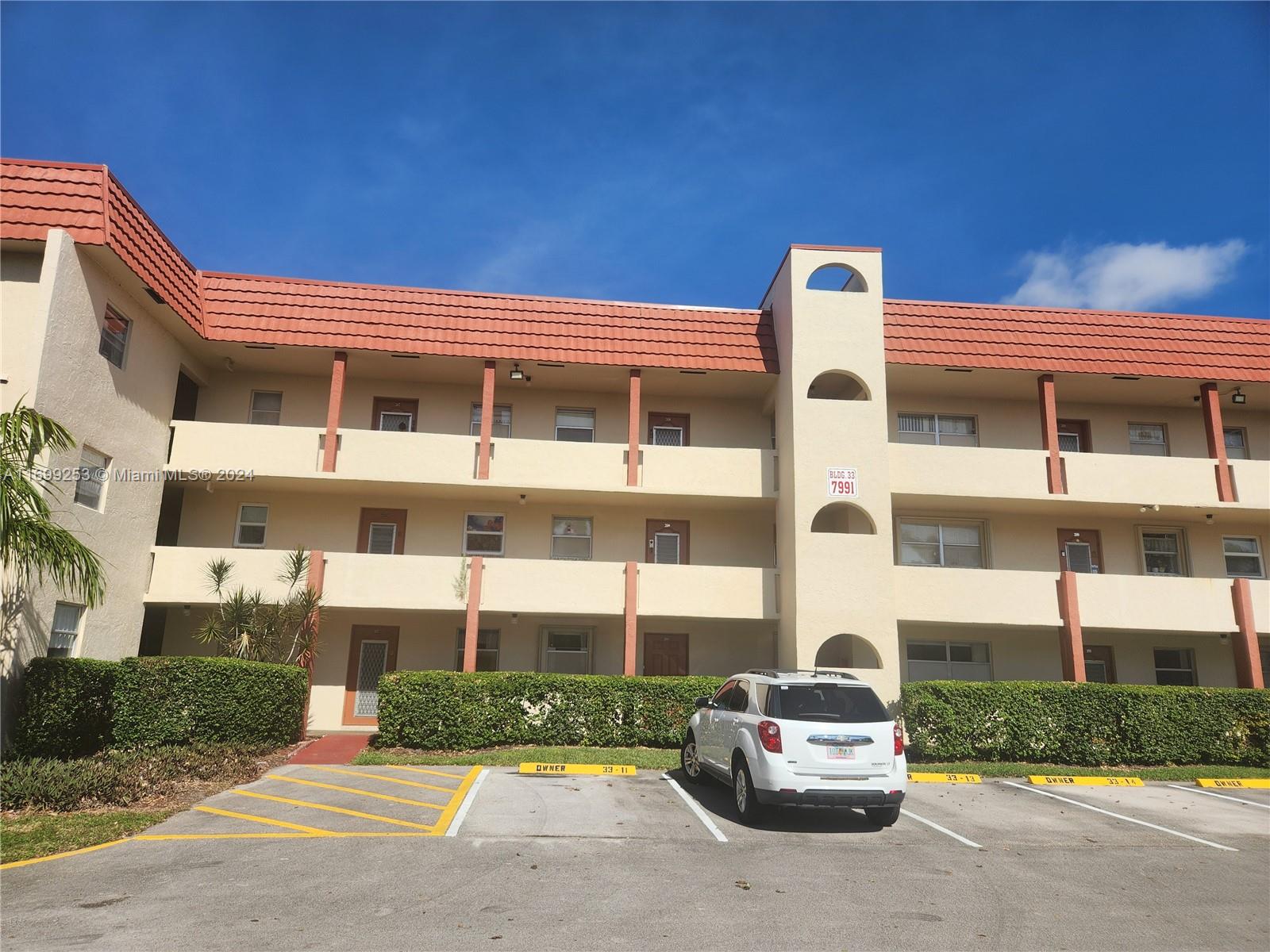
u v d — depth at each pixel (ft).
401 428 67.72
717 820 34.94
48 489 41.81
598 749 52.65
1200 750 54.90
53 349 45.06
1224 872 29.84
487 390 62.49
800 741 32.76
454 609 58.90
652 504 66.95
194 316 58.34
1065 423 71.77
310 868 26.73
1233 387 67.36
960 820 37.32
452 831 32.04
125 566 53.31
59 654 47.14
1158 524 70.23
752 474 64.08
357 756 48.70
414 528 66.23
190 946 19.93
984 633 68.28
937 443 70.49
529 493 63.77
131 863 27.02
